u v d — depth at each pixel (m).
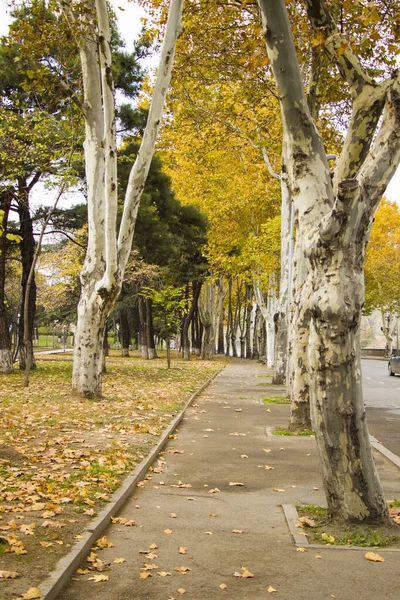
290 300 21.11
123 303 53.44
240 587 5.03
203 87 21.53
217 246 42.91
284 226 24.33
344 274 6.29
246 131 23.64
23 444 10.22
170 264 45.25
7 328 27.72
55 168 21.36
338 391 6.41
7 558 5.07
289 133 6.96
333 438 6.50
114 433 12.00
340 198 6.07
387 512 6.60
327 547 6.02
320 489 8.48
